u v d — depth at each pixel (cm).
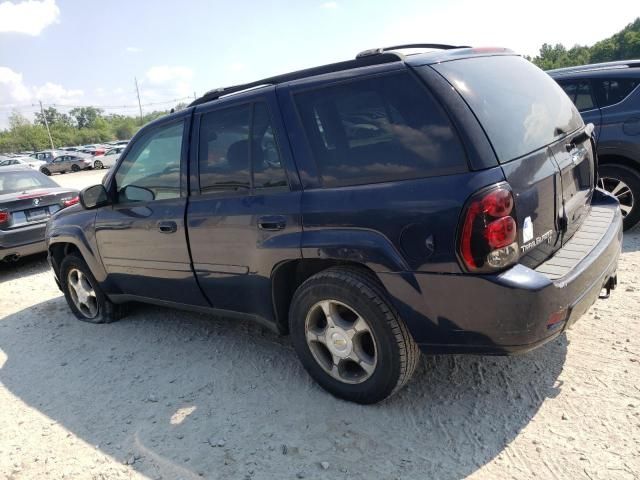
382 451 257
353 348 284
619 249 306
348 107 272
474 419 273
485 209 229
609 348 323
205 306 370
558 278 244
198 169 342
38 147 9706
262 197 303
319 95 284
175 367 372
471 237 231
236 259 324
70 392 358
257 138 308
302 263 304
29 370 402
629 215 540
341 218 268
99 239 427
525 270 239
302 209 283
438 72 254
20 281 683
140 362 388
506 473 234
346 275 274
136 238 390
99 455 283
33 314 538
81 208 457
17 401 355
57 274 509
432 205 240
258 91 311
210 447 276
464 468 240
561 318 244
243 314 345
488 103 255
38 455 290
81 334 463
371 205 258
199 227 338
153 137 376
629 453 237
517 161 245
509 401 284
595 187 360
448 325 252
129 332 450
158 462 270
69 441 300
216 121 332
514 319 236
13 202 690
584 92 554
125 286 432
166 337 428
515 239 238
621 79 533
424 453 253
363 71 271
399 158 254
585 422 260
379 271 260
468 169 236
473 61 279
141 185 385
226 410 308
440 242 240
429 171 245
